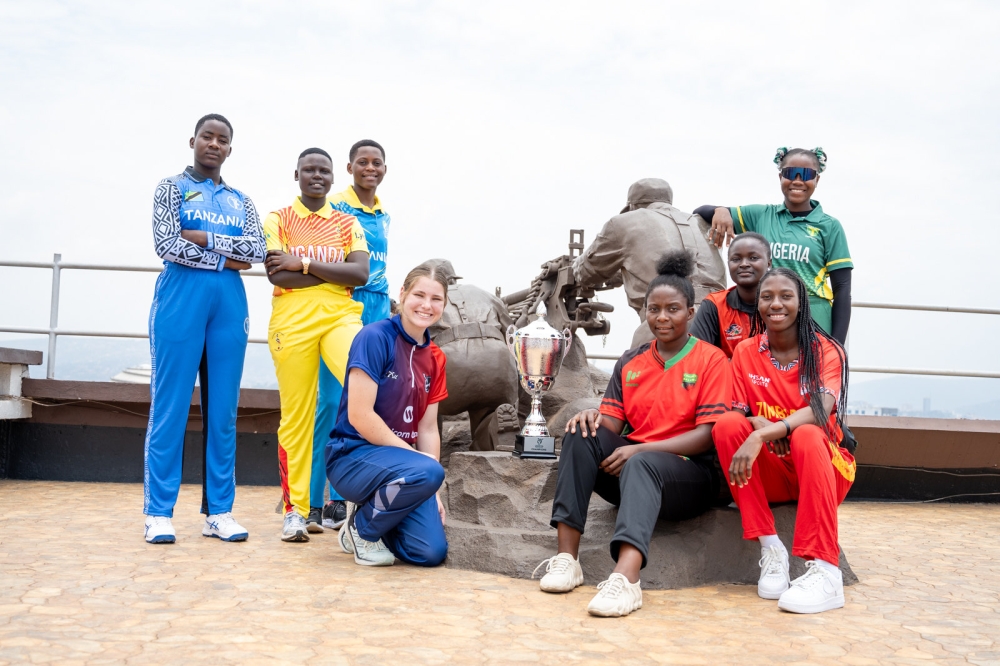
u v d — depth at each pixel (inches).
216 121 149.5
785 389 124.0
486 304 182.9
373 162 175.9
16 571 115.0
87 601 99.7
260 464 246.4
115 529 154.0
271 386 256.4
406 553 130.7
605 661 82.7
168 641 84.4
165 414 144.5
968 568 141.8
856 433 242.4
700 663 83.0
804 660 85.2
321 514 163.8
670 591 117.7
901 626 100.6
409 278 134.7
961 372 256.1
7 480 237.5
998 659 86.9
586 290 192.2
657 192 187.3
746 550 126.8
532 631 93.3
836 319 150.8
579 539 120.0
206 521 151.9
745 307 140.2
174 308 145.0
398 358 133.6
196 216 146.3
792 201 153.3
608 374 215.6
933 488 252.1
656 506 113.3
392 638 88.3
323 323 154.8
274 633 88.6
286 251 158.1
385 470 127.4
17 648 80.4
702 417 122.4
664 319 124.3
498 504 135.0
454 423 209.6
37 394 236.7
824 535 111.2
